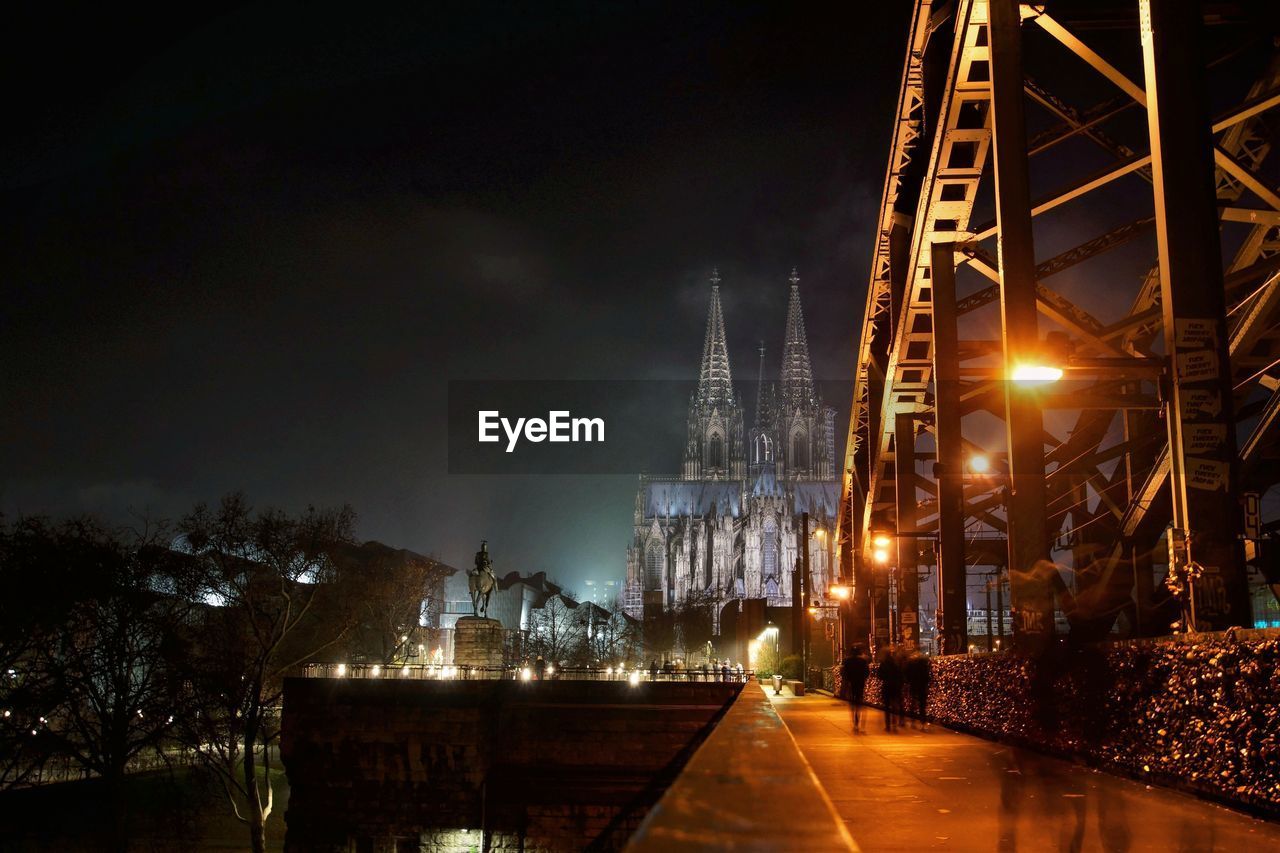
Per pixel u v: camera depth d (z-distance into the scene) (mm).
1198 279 19812
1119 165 27422
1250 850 9516
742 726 7074
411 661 112688
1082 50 26516
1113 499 38000
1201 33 20422
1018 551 25469
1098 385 29281
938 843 10070
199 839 64125
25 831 60000
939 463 33594
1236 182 29875
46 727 58812
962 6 28688
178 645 62094
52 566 58812
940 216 33625
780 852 2408
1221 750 12469
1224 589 18797
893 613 47312
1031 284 26359
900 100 37312
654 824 2854
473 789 60562
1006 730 23203
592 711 62219
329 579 76562
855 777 16406
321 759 61344
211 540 65125
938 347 33938
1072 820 11570
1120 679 15977
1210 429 19438
